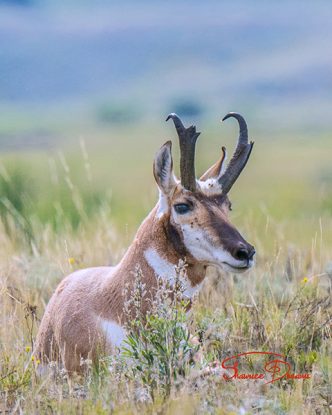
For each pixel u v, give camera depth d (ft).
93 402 79.00
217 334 95.09
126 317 86.58
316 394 82.99
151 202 214.48
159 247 87.97
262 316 99.66
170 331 82.17
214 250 86.43
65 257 116.57
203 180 93.15
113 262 118.42
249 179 502.38
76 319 88.43
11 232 142.20
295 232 154.61
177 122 87.86
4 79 552.82
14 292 107.55
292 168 579.89
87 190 202.49
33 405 78.79
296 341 95.35
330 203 274.16
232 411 76.02
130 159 583.17
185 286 88.07
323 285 110.11
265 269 115.24
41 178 202.69
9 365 88.02
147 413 75.61
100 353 86.58
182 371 82.23
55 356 90.02
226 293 108.27
